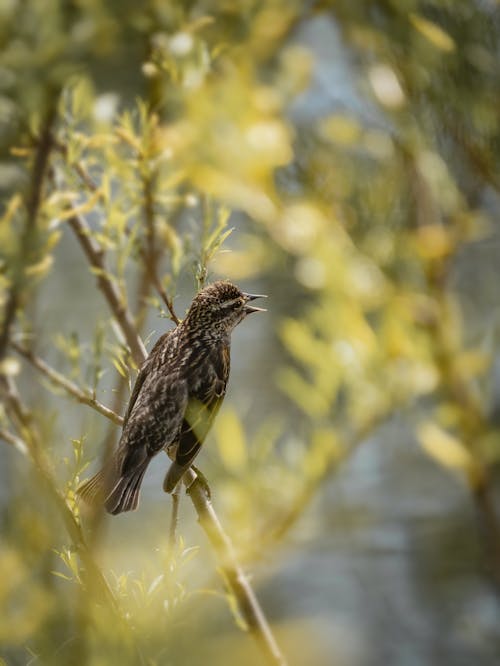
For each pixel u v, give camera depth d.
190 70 8.74
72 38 6.91
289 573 15.75
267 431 8.77
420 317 9.70
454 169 10.79
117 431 10.01
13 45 6.82
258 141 8.93
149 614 7.42
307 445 9.17
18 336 8.09
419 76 9.80
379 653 14.46
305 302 12.55
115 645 6.71
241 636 12.09
